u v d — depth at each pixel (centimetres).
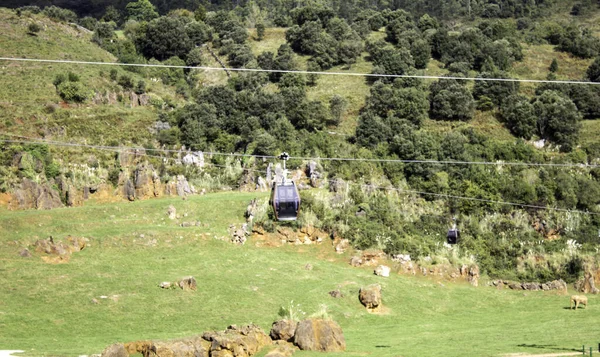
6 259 10406
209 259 11244
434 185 14075
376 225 12675
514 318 9662
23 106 15688
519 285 11631
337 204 13212
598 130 17162
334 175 14412
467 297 10981
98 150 14738
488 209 13650
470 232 13075
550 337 7494
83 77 17650
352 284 10481
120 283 9850
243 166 14975
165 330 8656
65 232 11675
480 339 7706
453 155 14912
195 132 15712
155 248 11575
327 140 15775
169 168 14538
